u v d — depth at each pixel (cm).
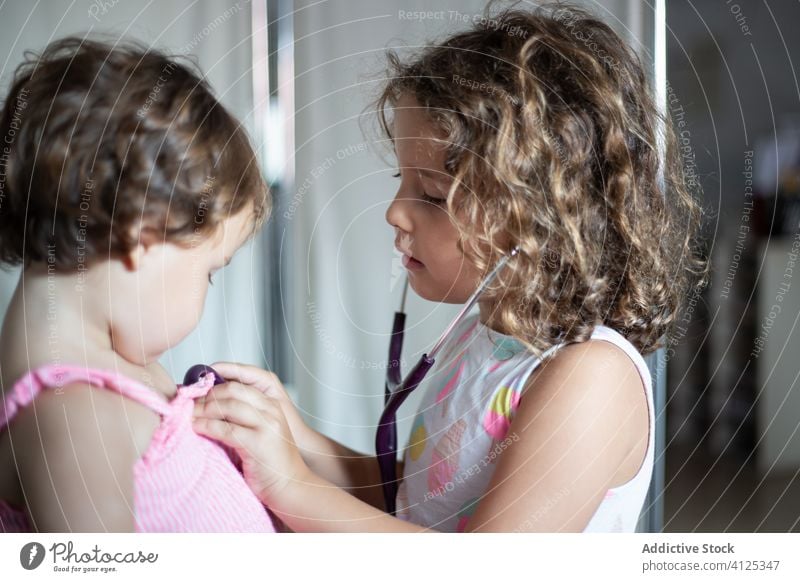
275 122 96
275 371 100
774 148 138
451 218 55
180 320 50
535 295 56
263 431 53
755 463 129
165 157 48
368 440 102
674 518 111
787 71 139
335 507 53
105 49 51
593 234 58
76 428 42
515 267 56
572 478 50
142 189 47
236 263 96
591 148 58
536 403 52
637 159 62
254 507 52
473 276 58
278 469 53
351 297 99
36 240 46
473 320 72
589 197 58
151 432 47
